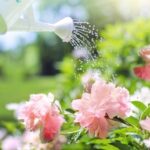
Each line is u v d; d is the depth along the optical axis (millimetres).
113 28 2289
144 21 2328
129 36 2234
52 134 1000
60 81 2445
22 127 1854
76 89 2193
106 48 2131
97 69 1046
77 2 8914
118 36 2230
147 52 1143
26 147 1415
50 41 10570
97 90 982
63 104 1319
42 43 10812
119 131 1041
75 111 1081
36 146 1360
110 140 1077
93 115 970
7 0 874
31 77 11391
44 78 10586
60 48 9844
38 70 11250
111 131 1067
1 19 864
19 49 11711
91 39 954
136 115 1117
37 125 1001
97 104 977
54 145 1326
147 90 1229
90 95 984
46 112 1000
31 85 9961
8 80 11477
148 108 1017
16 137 1948
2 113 6496
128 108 989
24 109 1012
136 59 2047
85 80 1235
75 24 939
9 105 1844
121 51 2131
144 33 2240
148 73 1154
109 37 2186
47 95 1048
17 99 9383
